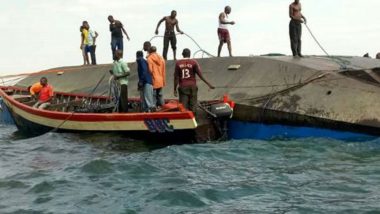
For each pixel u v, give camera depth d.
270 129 13.41
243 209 7.72
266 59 15.53
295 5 15.91
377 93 12.61
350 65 14.89
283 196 8.31
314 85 13.52
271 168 10.17
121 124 13.70
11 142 14.98
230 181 9.23
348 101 12.66
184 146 12.29
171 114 12.70
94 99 17.77
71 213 7.78
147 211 7.76
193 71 13.41
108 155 12.23
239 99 14.34
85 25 22.94
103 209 7.93
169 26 18.92
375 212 7.36
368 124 12.00
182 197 8.30
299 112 12.93
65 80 22.48
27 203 8.34
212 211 7.66
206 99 15.20
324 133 12.70
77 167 10.63
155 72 14.10
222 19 18.34
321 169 9.94
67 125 14.90
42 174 10.28
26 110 16.27
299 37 16.06
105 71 20.80
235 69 16.03
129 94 17.69
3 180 9.84
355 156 10.94
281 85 14.09
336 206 7.70
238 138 13.98
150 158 11.27
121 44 20.86
